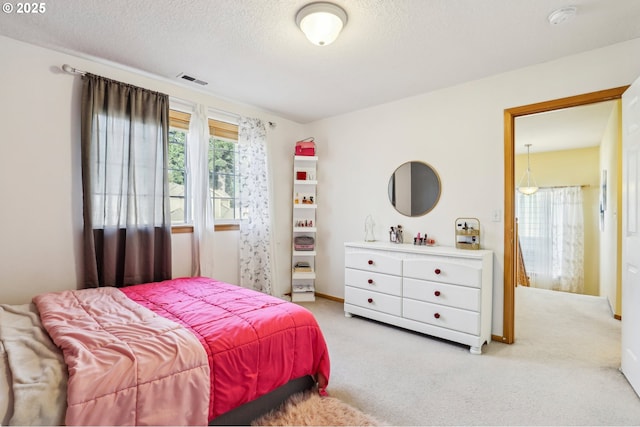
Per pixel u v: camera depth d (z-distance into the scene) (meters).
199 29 2.07
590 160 5.57
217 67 2.62
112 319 1.60
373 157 3.65
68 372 1.13
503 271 2.74
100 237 2.49
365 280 3.22
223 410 1.39
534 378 2.09
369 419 1.64
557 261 5.84
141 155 2.69
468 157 2.95
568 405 1.79
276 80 2.89
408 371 2.19
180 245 3.03
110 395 1.10
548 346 2.63
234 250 3.51
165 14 1.90
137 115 2.66
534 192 5.59
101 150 2.47
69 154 2.39
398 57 2.45
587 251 5.63
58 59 2.34
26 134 2.21
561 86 2.47
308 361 1.80
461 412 1.73
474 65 2.59
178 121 3.06
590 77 2.36
